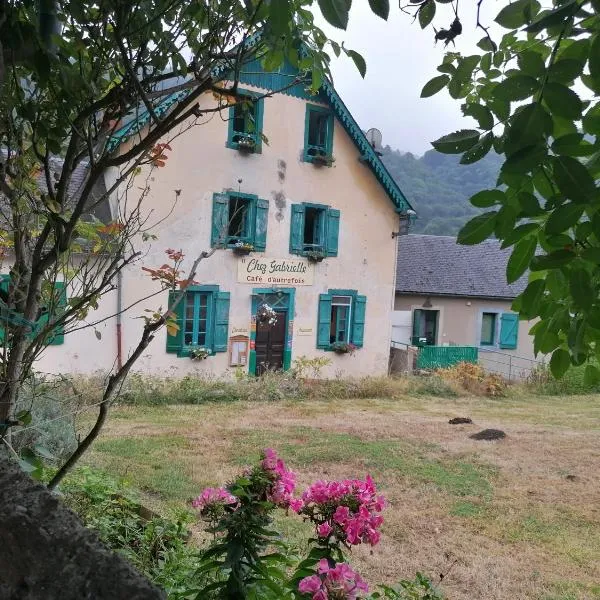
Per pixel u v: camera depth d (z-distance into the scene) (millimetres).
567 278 1512
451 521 5910
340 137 14195
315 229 14391
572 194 1248
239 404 11383
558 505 6512
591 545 5477
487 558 5066
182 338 12250
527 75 1343
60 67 1714
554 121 1299
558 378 1966
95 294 2045
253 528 2176
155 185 11484
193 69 1952
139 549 3318
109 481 4414
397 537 5418
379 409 11961
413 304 17828
